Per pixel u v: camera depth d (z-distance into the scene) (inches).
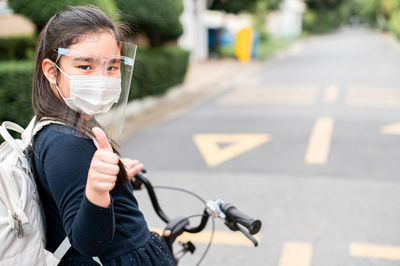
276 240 135.6
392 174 192.4
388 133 262.7
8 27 420.2
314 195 171.0
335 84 488.1
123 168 49.2
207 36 861.8
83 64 45.3
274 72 643.5
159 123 320.2
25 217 43.9
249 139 261.9
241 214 63.6
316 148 236.8
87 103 45.9
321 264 120.9
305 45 1315.2
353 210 155.6
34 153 47.2
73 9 47.0
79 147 44.5
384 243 131.1
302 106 364.8
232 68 707.4
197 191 179.5
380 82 488.4
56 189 43.9
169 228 72.3
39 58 47.6
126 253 50.1
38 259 46.1
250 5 864.9
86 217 40.9
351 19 3801.7
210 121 319.6
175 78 426.9
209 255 127.8
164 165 216.5
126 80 50.3
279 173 199.2
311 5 2039.9
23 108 199.5
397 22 1316.4
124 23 52.7
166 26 360.2
